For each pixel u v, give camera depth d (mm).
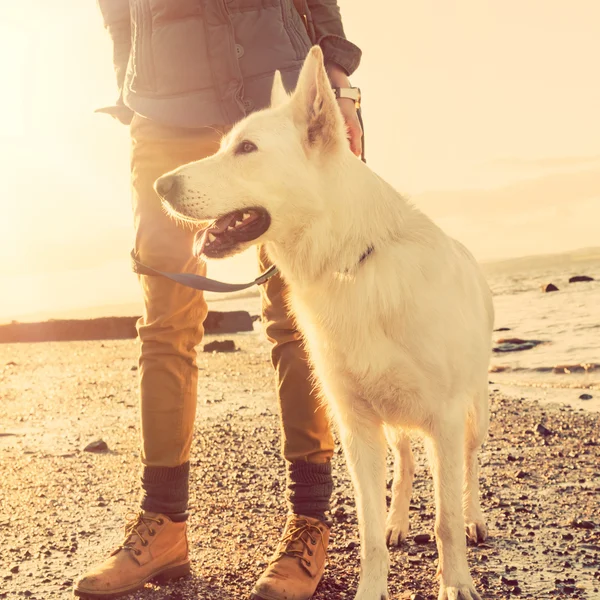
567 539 3455
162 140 3148
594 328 12102
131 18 3283
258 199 2834
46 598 2955
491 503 4043
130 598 2941
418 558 3344
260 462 5184
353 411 3010
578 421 6039
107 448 5812
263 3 3174
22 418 7461
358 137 3291
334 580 3104
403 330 2805
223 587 3031
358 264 2842
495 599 2850
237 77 3107
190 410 3158
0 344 24453
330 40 3289
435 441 2936
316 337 2965
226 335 20188
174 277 2896
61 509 4203
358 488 2977
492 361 10031
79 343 21625
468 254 3656
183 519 3139
